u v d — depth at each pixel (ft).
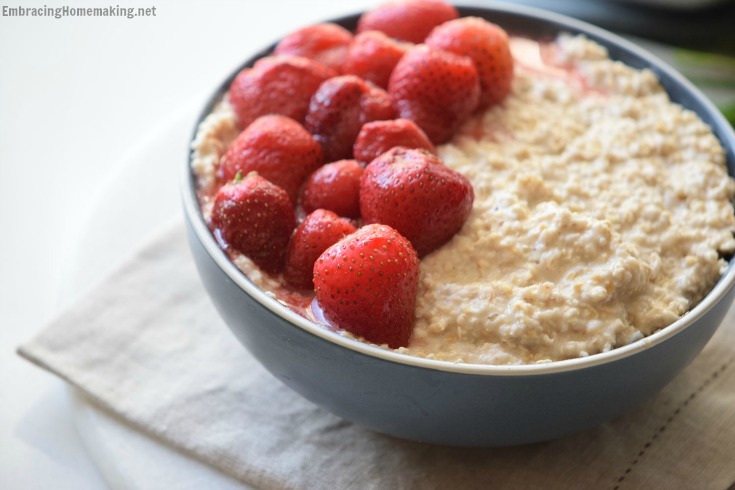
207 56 1.83
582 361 0.99
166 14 1.91
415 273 1.06
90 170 1.62
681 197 1.18
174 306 1.28
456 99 1.21
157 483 1.13
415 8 1.34
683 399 1.18
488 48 1.27
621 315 1.08
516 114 1.28
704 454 1.13
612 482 1.11
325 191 1.14
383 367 1.00
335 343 1.00
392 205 1.09
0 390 1.28
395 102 1.23
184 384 1.21
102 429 1.18
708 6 1.69
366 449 1.15
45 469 1.20
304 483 1.12
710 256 1.12
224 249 1.10
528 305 1.05
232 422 1.17
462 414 1.03
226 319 1.11
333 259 1.04
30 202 1.56
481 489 1.11
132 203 1.41
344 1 1.95
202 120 1.23
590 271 1.08
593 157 1.22
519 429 1.05
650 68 1.32
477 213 1.14
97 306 1.27
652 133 1.25
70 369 1.21
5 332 1.37
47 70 1.79
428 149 1.17
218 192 1.14
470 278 1.10
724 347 1.22
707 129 1.24
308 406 1.19
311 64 1.25
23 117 1.70
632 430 1.16
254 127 1.18
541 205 1.14
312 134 1.21
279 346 1.05
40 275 1.46
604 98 1.31
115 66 1.81
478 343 1.06
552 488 1.11
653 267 1.11
